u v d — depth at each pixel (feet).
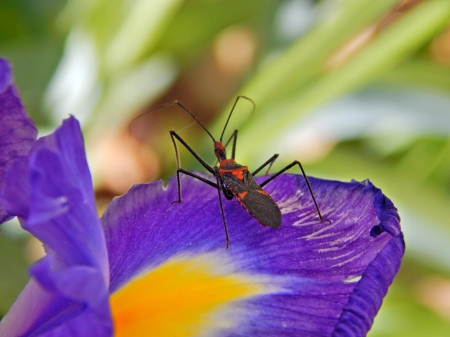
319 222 0.63
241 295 0.59
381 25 1.14
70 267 0.50
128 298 0.59
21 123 0.58
